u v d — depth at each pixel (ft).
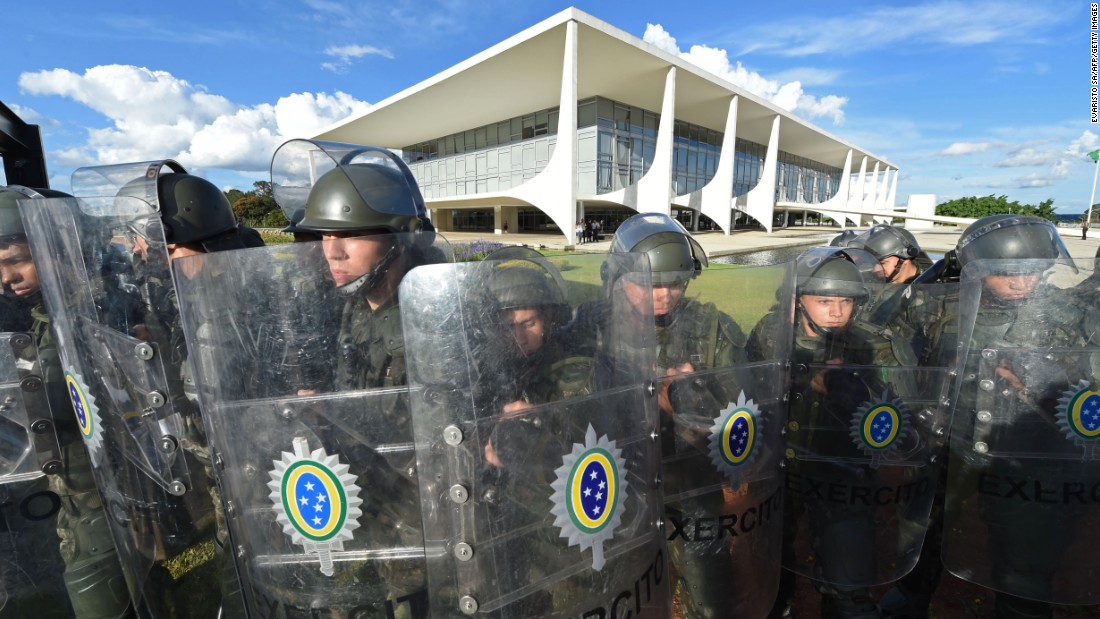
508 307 4.40
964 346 8.01
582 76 106.22
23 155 15.33
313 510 4.77
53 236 5.80
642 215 10.01
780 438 7.56
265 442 4.78
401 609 4.86
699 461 7.20
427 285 4.24
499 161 141.49
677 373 7.18
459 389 4.27
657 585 5.41
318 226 6.84
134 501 6.17
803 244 100.12
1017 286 7.67
